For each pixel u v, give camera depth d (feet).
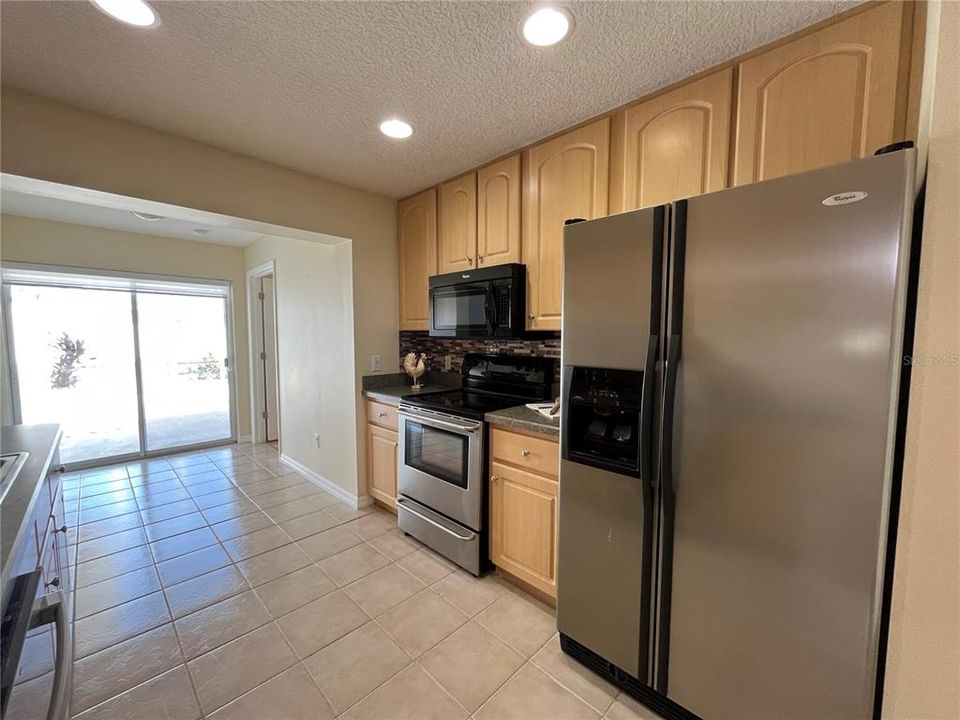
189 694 4.72
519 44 4.54
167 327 13.96
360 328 9.60
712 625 3.98
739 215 3.58
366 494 9.91
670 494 4.10
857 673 3.25
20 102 5.39
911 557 2.95
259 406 15.43
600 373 4.69
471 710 4.57
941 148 2.72
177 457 13.65
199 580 6.89
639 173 5.59
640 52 4.64
